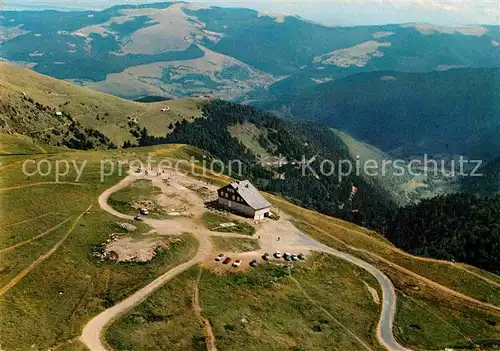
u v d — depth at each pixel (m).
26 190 148.88
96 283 101.38
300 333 98.69
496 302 138.62
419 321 117.31
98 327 86.56
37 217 130.00
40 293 93.38
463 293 140.00
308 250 143.38
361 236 179.88
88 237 122.00
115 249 117.00
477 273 157.38
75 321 87.12
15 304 87.38
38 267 102.50
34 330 81.62
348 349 97.81
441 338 112.00
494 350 111.00
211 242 133.12
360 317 112.88
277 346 91.38
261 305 106.19
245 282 114.56
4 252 107.06
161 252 119.50
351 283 129.38
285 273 123.38
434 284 142.00
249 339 91.31
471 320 124.19
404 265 152.88
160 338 86.50
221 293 107.38
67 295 94.88
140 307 95.00
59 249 112.50
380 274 139.38
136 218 140.50
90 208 143.38
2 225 121.75
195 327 92.00
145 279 106.38
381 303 122.69
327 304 114.12
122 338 84.12
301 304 110.69
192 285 108.19
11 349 75.44
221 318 96.75
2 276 96.50
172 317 94.00
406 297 128.12
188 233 136.25
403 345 105.12
